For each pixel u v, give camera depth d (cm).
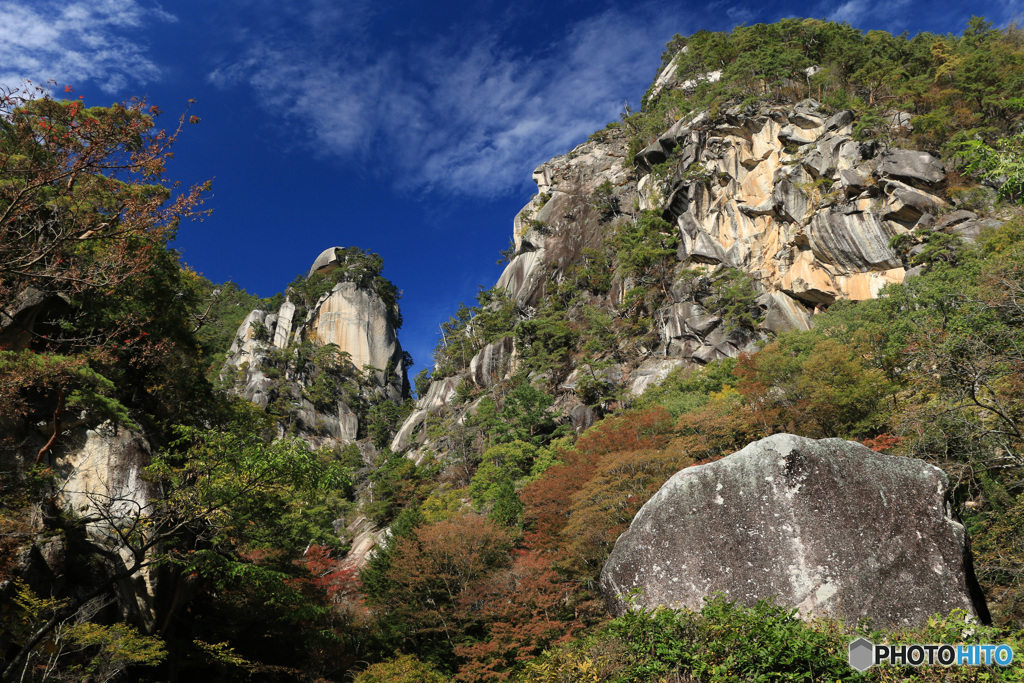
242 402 2752
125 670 1502
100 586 1148
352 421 11100
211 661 1898
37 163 872
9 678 980
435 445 8081
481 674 2225
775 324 6366
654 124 10356
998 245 3662
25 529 1350
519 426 6538
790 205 6838
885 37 8988
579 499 2984
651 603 1120
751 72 8638
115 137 872
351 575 3222
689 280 7231
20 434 1558
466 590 2570
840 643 824
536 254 10700
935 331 2377
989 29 8269
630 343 7538
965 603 983
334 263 13950
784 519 1088
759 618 888
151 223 951
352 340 12569
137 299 2105
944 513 1058
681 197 7988
